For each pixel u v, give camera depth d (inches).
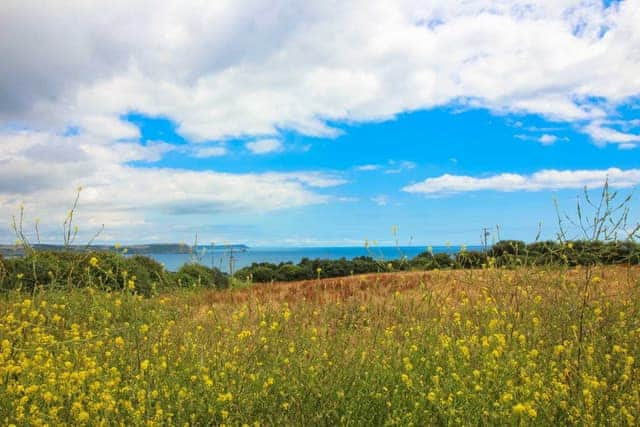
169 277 338.6
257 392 174.1
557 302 231.1
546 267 242.2
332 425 163.8
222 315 260.4
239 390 171.5
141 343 209.0
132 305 242.7
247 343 210.4
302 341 212.1
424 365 194.2
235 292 325.1
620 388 169.8
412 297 261.3
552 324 220.5
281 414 163.6
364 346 206.5
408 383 167.9
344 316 243.0
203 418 163.6
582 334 206.5
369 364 191.5
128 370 191.2
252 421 163.3
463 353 183.6
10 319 224.8
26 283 294.8
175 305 279.1
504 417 149.3
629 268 240.4
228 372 181.5
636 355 189.0
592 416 152.5
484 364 177.6
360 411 168.9
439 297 256.1
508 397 148.9
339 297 294.0
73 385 172.9
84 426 153.1
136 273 359.9
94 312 251.8
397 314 243.3
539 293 240.4
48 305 258.8
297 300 283.6
